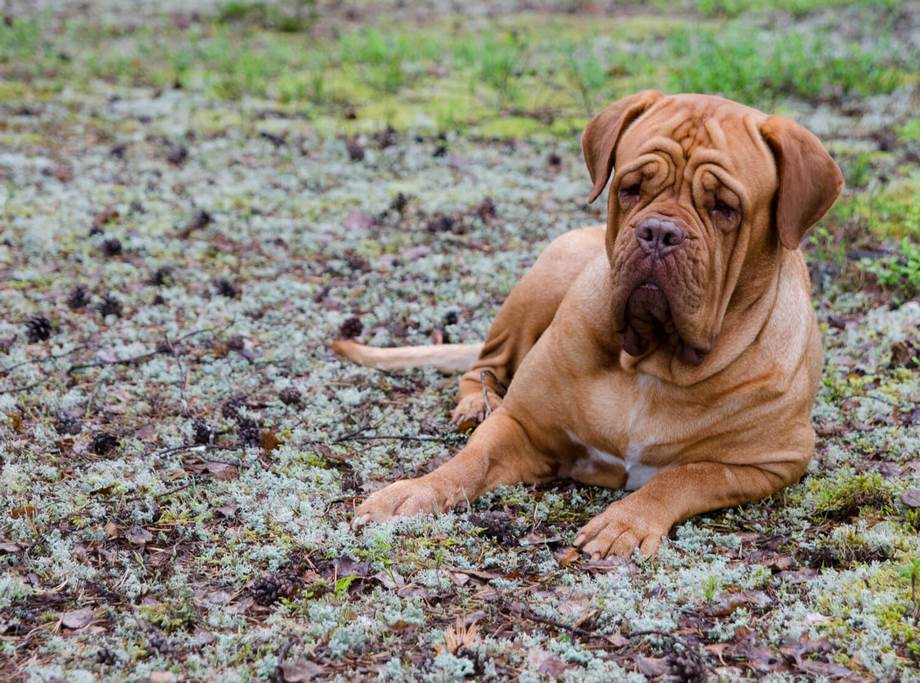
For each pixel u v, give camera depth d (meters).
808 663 3.54
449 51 15.97
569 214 9.06
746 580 4.08
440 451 5.28
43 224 8.35
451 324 7.01
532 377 4.98
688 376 4.60
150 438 5.23
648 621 3.73
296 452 5.12
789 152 4.37
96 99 12.81
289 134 11.36
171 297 7.15
